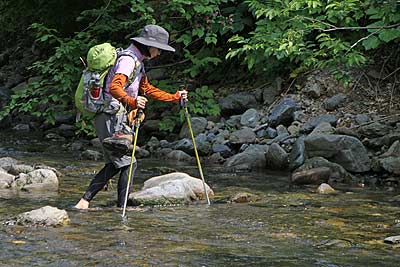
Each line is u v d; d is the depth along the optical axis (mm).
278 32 10078
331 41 9414
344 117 10852
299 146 9781
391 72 11750
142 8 11727
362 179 9109
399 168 8945
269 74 12641
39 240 5531
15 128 14273
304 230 6059
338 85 11562
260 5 10430
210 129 11688
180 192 7309
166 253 5215
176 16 12750
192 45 14164
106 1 12945
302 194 7930
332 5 9227
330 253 5297
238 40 10508
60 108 13055
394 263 5035
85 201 6961
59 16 15211
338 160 9352
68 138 13117
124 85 6570
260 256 5184
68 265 4871
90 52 6633
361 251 5363
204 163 10578
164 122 12070
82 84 6699
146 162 10547
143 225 6152
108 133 6754
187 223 6273
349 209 7047
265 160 10078
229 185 8539
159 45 6707
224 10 12625
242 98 12125
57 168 9688
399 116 10461
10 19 18219
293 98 11703
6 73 17281
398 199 7602
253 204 7281
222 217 6562
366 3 9289
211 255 5188
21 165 8984
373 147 9758
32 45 17641
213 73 13523
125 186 6953
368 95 11352
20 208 6840
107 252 5211
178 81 13500
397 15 9078
